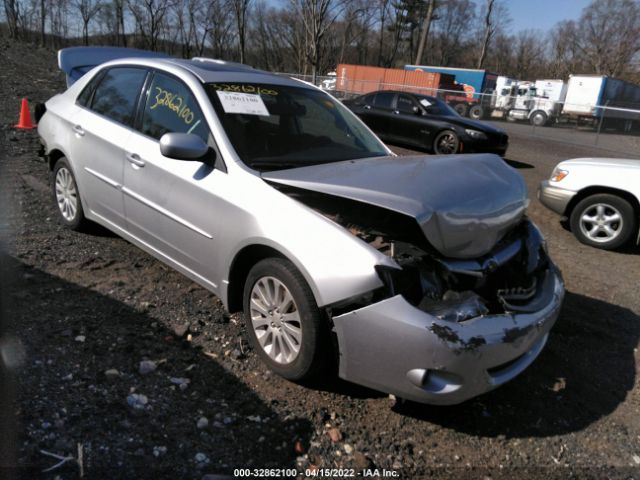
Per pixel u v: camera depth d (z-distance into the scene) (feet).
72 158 14.87
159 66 13.16
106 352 10.28
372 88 93.81
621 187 20.04
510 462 8.85
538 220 24.41
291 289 9.43
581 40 200.44
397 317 8.44
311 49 112.47
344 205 9.72
